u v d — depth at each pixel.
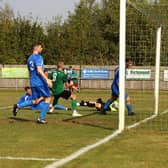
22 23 56.00
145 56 21.62
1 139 11.62
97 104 20.78
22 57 55.53
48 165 8.48
